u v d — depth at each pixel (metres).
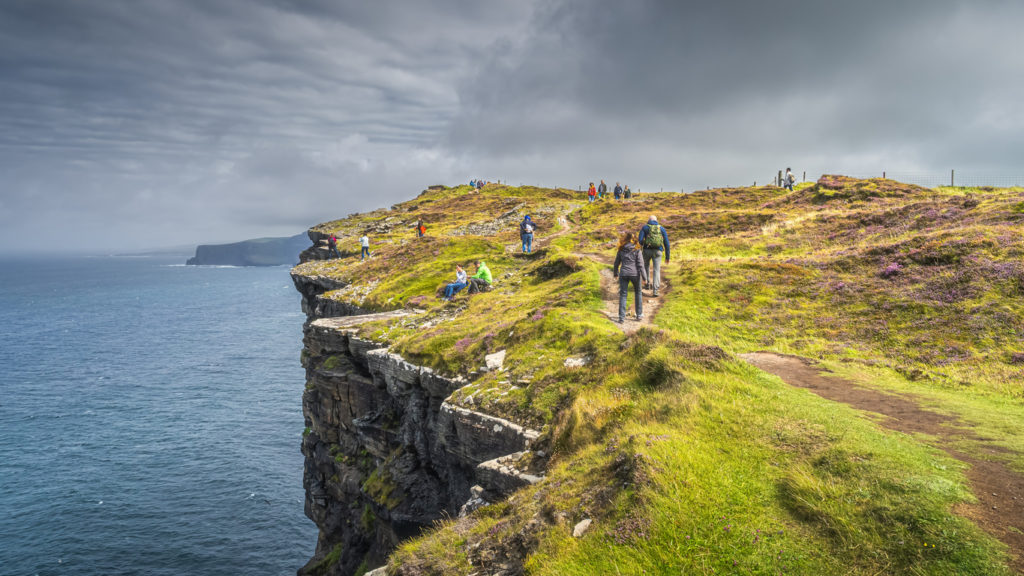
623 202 77.75
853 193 53.84
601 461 9.80
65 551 52.44
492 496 13.04
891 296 20.42
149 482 69.88
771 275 24.77
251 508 62.97
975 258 21.30
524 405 15.89
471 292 34.16
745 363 12.66
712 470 8.21
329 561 32.25
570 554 7.57
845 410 10.42
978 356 15.07
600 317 20.62
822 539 6.54
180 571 49.75
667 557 6.79
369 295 45.69
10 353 171.88
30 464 75.62
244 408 107.12
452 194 154.12
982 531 6.02
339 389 30.69
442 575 9.15
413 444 23.16
